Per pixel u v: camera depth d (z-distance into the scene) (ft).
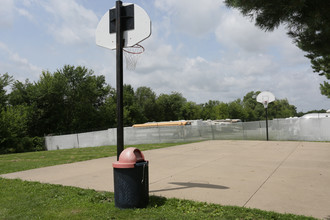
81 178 25.20
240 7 13.94
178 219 13.69
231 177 24.21
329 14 13.04
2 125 117.60
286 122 76.38
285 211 14.79
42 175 27.37
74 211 15.49
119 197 15.51
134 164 15.34
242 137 83.30
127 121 208.54
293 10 12.96
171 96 273.13
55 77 177.47
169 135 80.89
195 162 34.22
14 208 16.29
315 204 16.01
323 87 80.74
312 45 16.58
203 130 83.97
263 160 35.12
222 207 15.26
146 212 14.74
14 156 55.16
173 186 20.94
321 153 42.01
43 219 14.28
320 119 70.95
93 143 95.76
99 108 208.64
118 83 18.58
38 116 158.61
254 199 17.12
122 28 19.75
